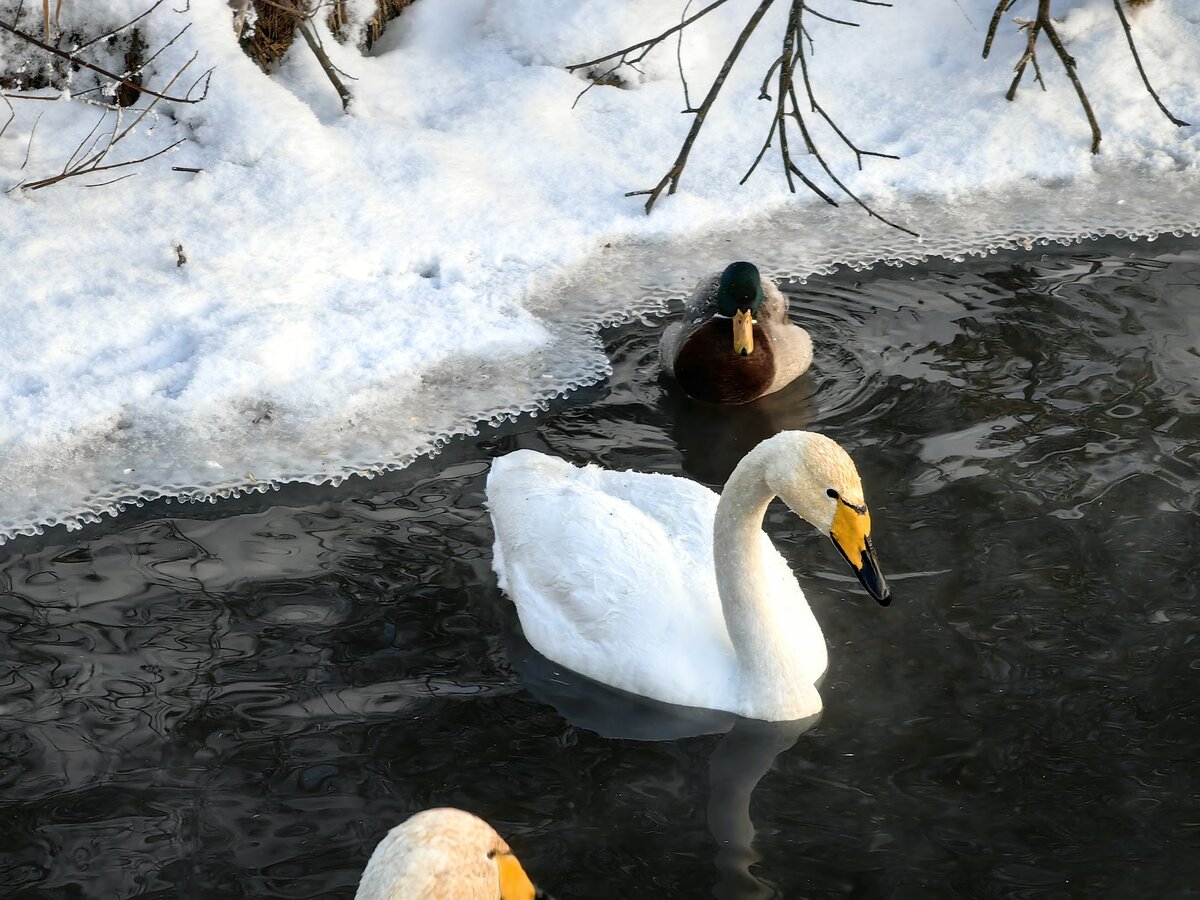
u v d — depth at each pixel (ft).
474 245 31.22
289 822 17.29
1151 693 19.02
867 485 23.65
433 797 17.72
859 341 28.22
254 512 23.65
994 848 16.67
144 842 16.97
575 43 37.04
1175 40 38.55
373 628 20.86
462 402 26.73
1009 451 24.34
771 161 34.71
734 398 26.45
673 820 17.35
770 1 30.01
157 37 33.83
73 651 20.33
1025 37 38.68
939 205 33.32
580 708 19.48
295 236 30.73
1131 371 26.58
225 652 20.29
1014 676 19.48
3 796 17.69
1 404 25.76
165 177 32.01
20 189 31.12
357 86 35.83
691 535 21.33
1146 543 21.91
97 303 28.25
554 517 21.21
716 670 19.58
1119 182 34.01
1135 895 15.93
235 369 26.76
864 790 17.75
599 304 29.94
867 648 20.24
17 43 33.81
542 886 16.22
